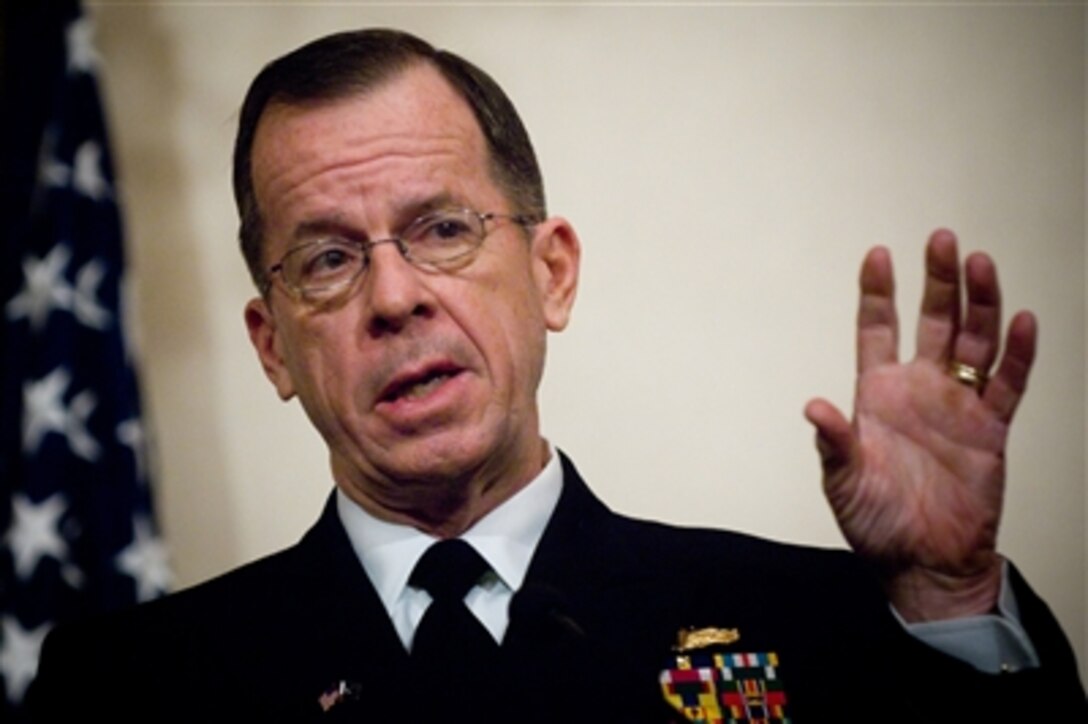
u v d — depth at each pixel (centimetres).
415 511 687
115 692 685
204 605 714
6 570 1062
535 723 628
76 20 1162
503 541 684
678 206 1220
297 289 679
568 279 744
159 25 1240
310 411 695
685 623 667
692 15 1247
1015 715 579
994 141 1238
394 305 647
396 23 1245
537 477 707
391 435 656
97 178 1137
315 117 681
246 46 1244
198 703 666
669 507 1180
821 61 1245
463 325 661
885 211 1227
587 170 1219
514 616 613
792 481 1193
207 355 1206
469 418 657
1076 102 1241
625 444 1187
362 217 666
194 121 1232
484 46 1237
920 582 602
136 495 1088
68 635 724
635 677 643
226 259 1219
